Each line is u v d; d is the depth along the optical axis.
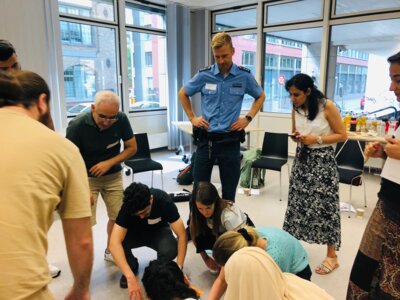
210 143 2.45
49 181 0.87
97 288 2.20
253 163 4.02
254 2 6.08
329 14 5.28
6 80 0.92
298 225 2.42
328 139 2.22
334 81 5.51
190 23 6.64
